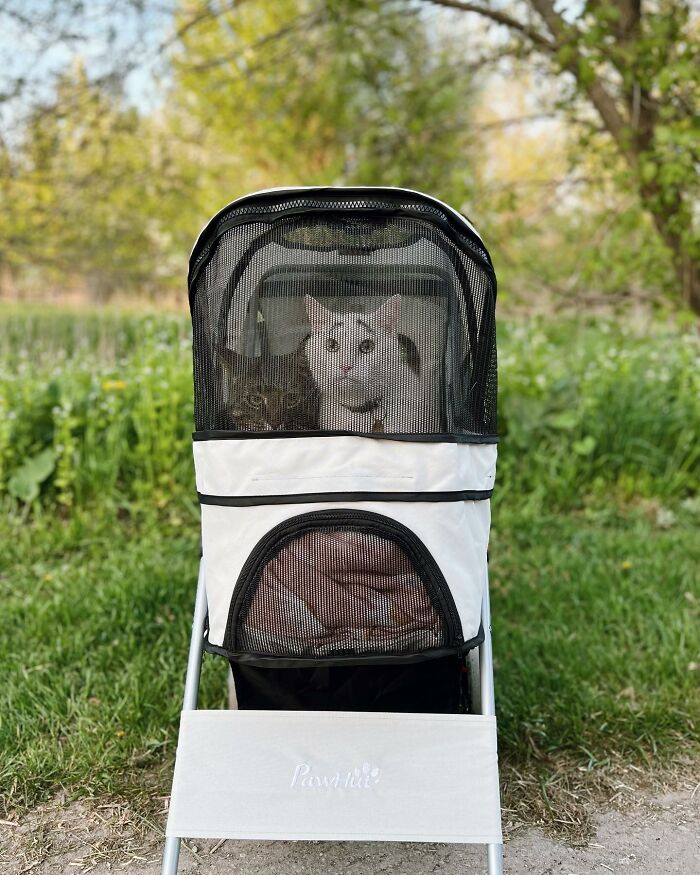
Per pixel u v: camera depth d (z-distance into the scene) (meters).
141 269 10.03
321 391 1.87
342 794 1.84
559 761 2.47
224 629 1.87
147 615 3.21
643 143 4.98
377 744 1.88
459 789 1.84
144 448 4.39
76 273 10.16
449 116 7.05
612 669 2.90
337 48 6.16
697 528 4.33
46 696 2.67
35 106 6.59
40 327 7.21
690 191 4.91
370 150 6.21
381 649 1.82
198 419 1.97
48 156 7.43
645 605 3.32
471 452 1.96
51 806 2.27
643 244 5.14
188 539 4.06
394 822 1.81
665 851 2.13
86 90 6.47
